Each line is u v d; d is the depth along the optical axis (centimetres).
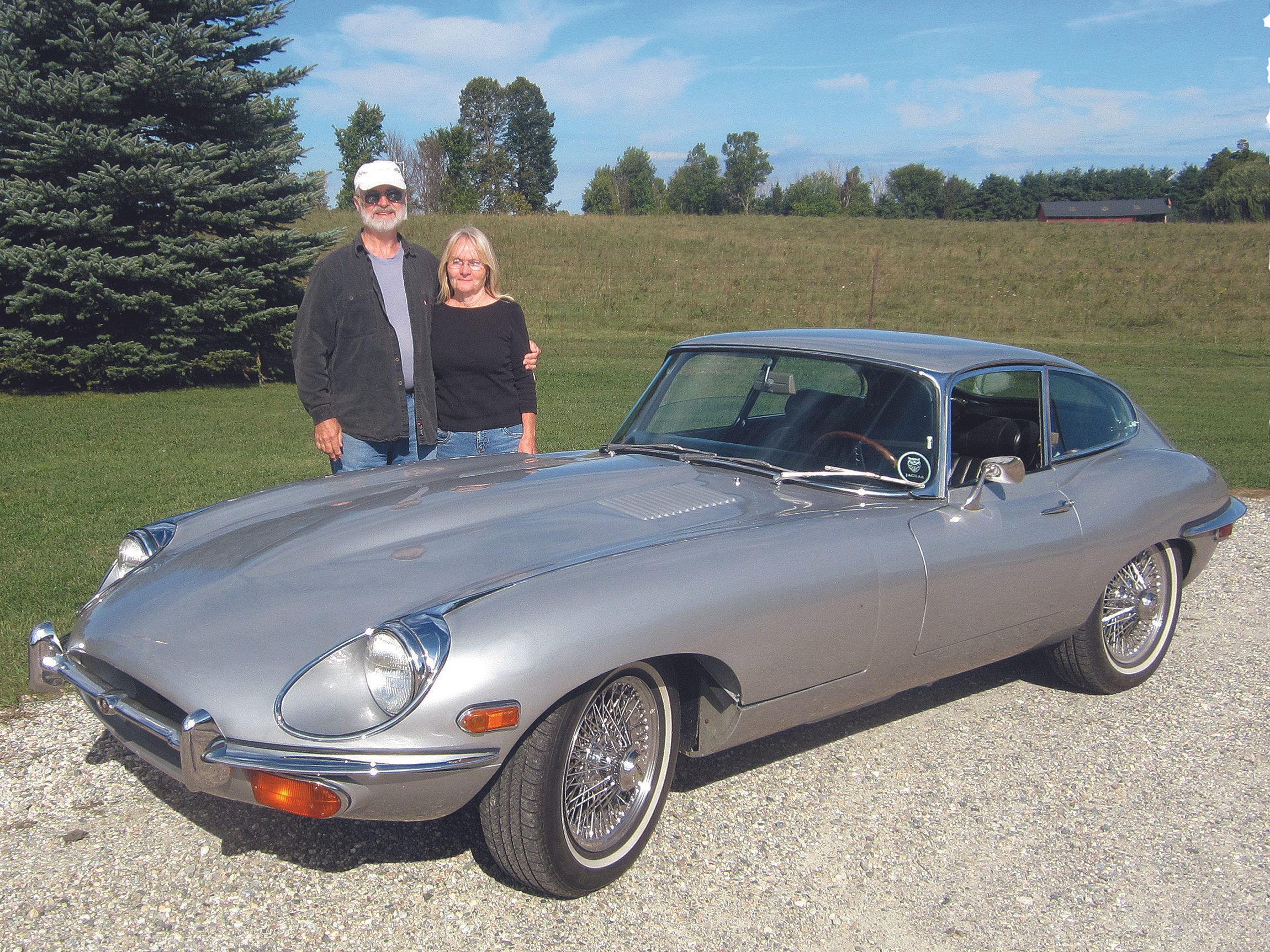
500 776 245
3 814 300
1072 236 4166
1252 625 508
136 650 256
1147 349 2375
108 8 1410
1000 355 379
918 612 314
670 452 376
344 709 228
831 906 266
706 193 10325
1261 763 356
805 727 379
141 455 948
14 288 1434
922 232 4306
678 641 259
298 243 1606
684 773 339
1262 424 1241
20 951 238
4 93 1362
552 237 3731
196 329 1520
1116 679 409
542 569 258
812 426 358
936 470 335
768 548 286
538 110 8588
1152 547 413
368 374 455
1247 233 4112
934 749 362
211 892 263
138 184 1402
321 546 286
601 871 265
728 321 2652
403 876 273
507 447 486
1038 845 299
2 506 696
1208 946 253
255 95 1566
